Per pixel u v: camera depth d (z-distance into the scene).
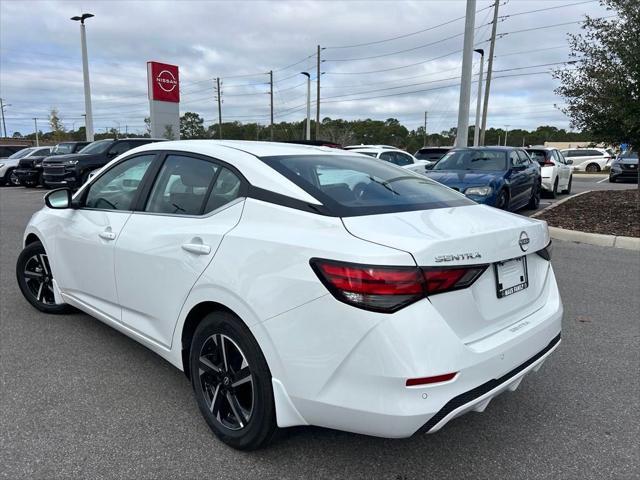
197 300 2.81
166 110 33.28
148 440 2.87
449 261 2.25
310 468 2.65
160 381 3.58
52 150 23.08
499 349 2.42
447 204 3.03
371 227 2.39
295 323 2.33
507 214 3.11
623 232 8.62
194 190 3.11
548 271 3.10
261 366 2.52
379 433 2.21
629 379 3.65
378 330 2.14
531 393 3.46
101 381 3.57
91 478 2.54
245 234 2.62
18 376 3.62
